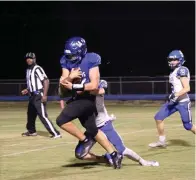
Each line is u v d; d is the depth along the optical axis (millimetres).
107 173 7625
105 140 7785
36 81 12500
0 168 8242
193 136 12516
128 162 8570
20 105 27797
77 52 7371
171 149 10258
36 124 16812
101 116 7895
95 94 7551
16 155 9695
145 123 16609
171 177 7301
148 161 8273
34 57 12648
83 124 7605
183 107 10109
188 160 8844
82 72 7426
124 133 13453
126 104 27438
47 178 7355
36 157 9414
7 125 16531
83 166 8297
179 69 9969
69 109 7430
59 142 11719
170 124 16109
